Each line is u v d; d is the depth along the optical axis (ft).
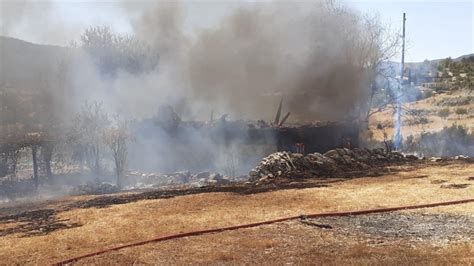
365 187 44.57
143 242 27.78
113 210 38.86
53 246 28.07
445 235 27.22
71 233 31.24
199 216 34.45
